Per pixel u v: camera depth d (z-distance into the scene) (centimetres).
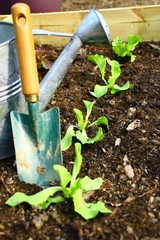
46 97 74
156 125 80
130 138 77
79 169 67
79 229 60
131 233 60
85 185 67
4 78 67
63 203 66
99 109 85
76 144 66
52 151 70
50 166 70
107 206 65
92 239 59
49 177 70
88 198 67
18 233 61
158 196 66
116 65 90
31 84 64
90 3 158
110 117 83
